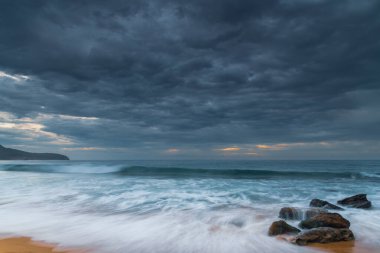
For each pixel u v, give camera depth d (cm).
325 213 839
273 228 781
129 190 1645
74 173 3134
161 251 655
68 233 806
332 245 691
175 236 773
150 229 845
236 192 1566
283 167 4219
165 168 3222
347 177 2544
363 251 650
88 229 846
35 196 1430
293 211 943
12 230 838
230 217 986
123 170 3338
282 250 659
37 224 902
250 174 2866
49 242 724
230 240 735
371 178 2458
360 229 838
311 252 645
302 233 725
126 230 834
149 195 1458
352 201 1194
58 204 1226
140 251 655
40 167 3622
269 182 2120
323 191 1619
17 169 3716
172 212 1071
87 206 1183
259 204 1224
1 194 1501
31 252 646
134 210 1108
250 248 673
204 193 1528
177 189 1694
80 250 662
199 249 668
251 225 883
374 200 1346
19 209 1123
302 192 1577
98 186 1850
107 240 740
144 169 3309
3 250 659
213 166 4488
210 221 936
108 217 995
